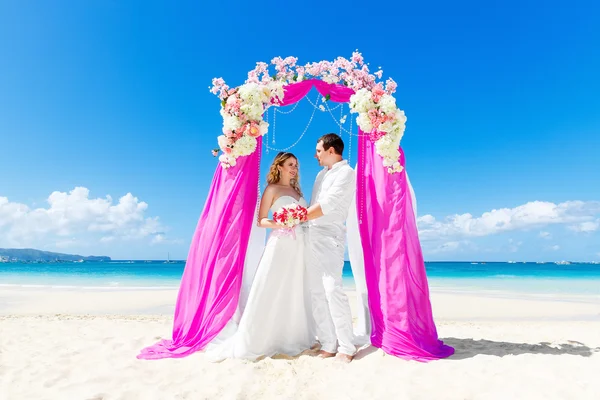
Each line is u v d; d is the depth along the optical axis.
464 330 6.70
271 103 4.80
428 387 3.29
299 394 3.16
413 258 4.64
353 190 4.46
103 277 26.91
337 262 4.36
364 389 3.25
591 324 7.86
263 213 4.44
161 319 7.97
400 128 4.61
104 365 4.01
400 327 4.36
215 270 4.51
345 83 5.04
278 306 4.27
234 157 4.64
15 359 4.32
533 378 3.46
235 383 3.37
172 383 3.40
